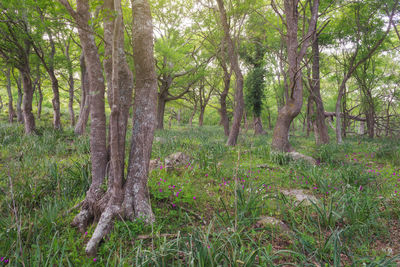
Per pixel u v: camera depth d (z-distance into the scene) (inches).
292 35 388.5
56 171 188.9
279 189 215.2
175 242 112.4
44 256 105.7
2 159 248.2
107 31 151.7
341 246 116.9
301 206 170.9
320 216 148.6
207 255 97.0
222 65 561.3
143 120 149.6
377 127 735.7
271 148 400.5
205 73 723.4
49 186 178.2
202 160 276.2
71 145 346.9
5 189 168.2
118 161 134.0
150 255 102.1
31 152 275.0
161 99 829.8
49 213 133.7
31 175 197.6
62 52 605.9
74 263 104.9
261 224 144.8
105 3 157.6
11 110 733.3
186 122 1969.7
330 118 842.8
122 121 148.6
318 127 561.0
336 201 169.5
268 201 177.3
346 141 595.5
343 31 543.5
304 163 299.9
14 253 98.4
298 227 143.3
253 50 746.2
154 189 180.1
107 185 151.6
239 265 98.4
